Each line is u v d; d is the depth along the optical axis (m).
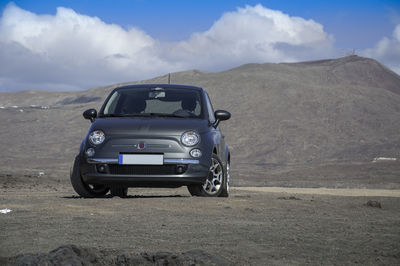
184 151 8.84
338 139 107.06
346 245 4.12
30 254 3.25
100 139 8.95
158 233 4.67
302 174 63.56
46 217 5.75
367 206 8.30
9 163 79.44
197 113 9.72
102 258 3.21
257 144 104.44
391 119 119.12
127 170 8.81
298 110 124.50
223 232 4.74
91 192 9.55
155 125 9.02
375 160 82.94
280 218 6.11
